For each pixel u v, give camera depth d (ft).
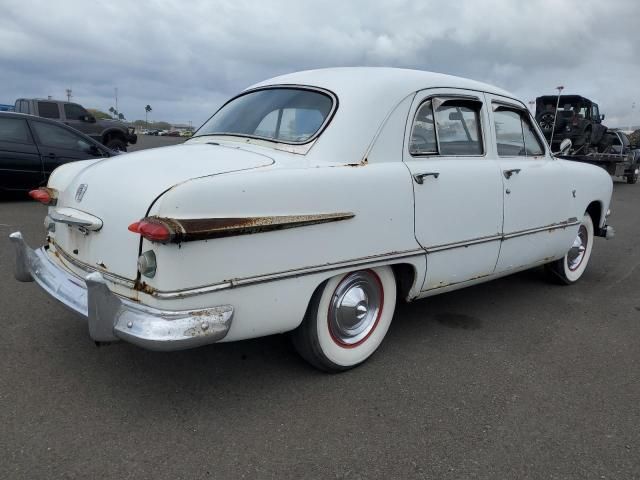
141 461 7.84
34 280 10.37
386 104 10.68
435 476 7.86
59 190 11.05
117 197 8.76
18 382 9.87
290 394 9.93
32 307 13.47
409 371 11.12
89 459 7.82
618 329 14.15
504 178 13.03
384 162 10.50
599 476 8.00
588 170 16.88
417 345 12.50
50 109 49.88
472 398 10.14
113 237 8.70
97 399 9.44
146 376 10.35
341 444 8.50
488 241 12.73
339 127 10.16
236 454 8.12
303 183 9.01
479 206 12.31
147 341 7.68
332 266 9.52
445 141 12.01
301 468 7.88
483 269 12.96
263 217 8.50
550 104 63.10
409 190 10.64
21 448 7.97
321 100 10.77
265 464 7.93
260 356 11.42
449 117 12.16
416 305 15.42
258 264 8.56
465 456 8.35
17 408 9.02
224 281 8.23
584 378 11.19
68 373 10.30
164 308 7.91
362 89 10.62
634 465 8.30
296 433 8.72
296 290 9.14
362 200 9.82
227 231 8.06
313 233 9.17
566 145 16.60
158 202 7.91
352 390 10.20
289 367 10.99
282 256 8.82
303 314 9.43
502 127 13.84
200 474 7.63
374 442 8.59
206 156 9.64
